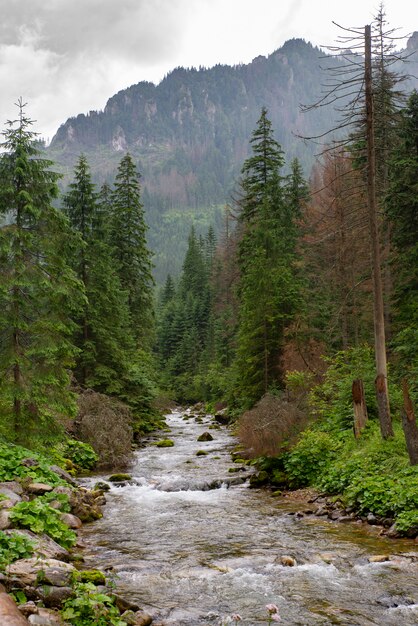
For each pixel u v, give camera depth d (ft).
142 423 102.17
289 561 28.53
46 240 50.85
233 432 100.07
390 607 22.63
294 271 104.12
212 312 246.88
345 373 70.49
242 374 96.53
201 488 52.01
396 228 73.26
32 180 51.62
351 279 82.58
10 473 40.57
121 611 21.59
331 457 52.54
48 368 51.88
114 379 94.79
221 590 24.68
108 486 51.62
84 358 90.38
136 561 29.30
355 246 79.92
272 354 91.50
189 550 31.58
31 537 28.58
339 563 28.53
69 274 52.70
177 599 23.58
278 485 52.08
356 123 52.03
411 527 33.42
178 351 245.65
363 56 49.83
